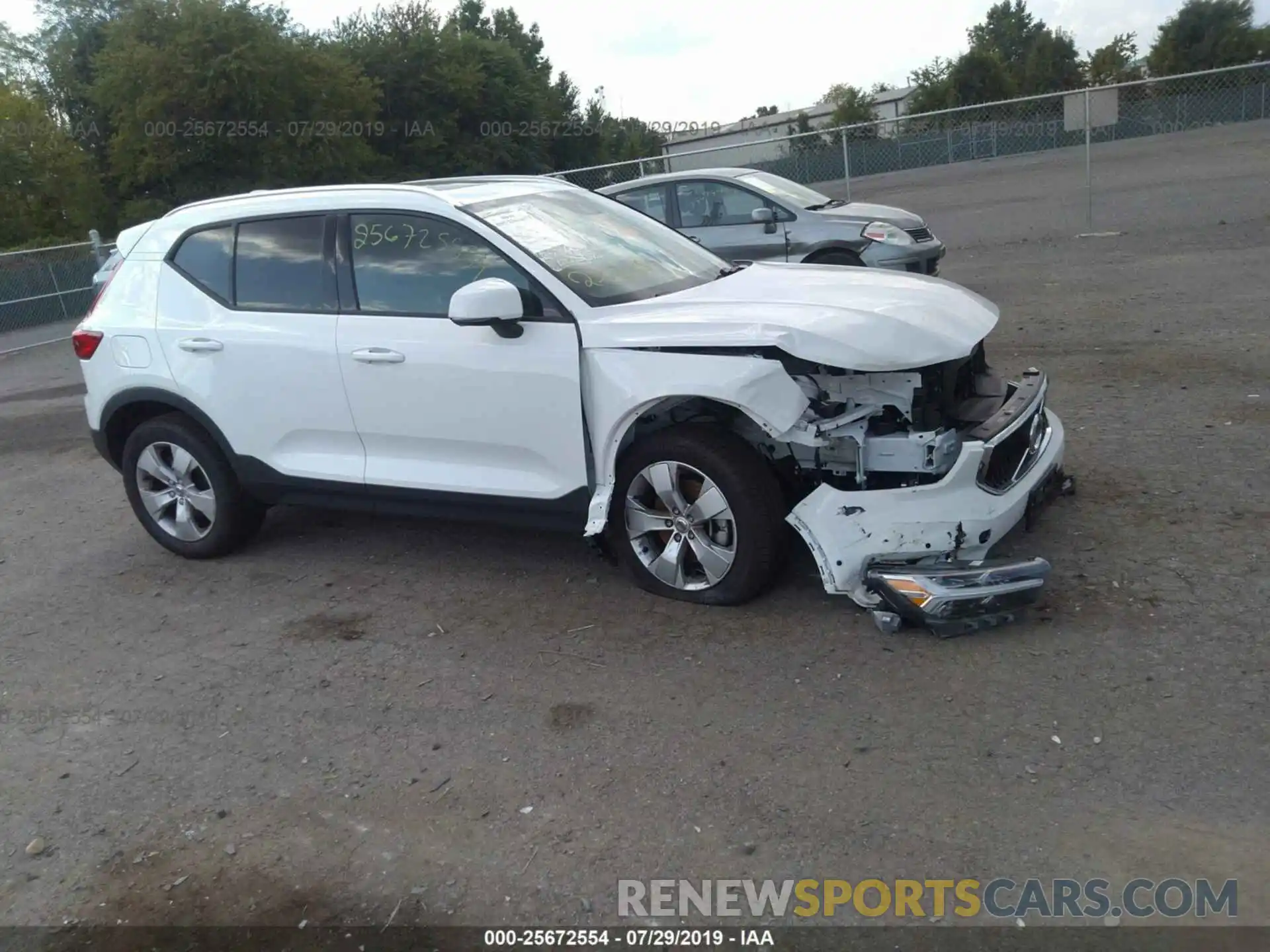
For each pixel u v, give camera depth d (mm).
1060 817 3238
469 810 3586
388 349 5043
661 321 4496
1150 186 18922
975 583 4145
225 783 3896
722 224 12125
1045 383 5031
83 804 3855
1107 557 4789
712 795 3520
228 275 5586
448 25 48500
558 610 4973
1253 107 22391
